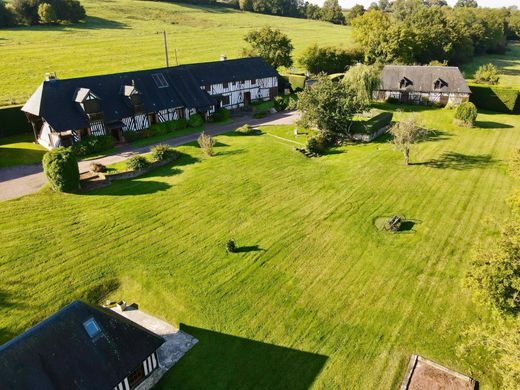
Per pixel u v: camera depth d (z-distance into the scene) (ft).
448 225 100.12
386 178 124.36
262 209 106.22
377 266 85.66
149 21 417.08
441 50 322.14
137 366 56.65
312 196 113.39
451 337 68.39
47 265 82.79
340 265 85.97
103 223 97.50
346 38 425.69
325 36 436.76
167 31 383.65
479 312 73.26
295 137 159.43
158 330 70.33
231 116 192.03
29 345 49.70
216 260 86.74
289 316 72.95
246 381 61.31
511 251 58.13
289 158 138.41
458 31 332.60
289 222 100.73
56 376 49.73
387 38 272.51
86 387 51.06
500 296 57.36
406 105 214.28
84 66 257.75
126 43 325.42
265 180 121.80
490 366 63.21
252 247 91.15
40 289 76.89
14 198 105.91
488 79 267.18
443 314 73.15
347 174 127.13
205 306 74.90
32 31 333.01
